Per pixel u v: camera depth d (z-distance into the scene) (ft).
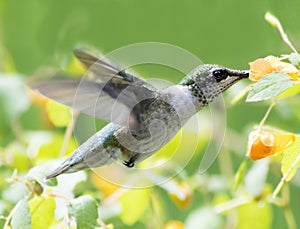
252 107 37.93
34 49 45.60
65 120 32.22
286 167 22.57
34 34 45.60
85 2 44.62
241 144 35.73
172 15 43.34
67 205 23.00
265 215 31.78
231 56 41.98
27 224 22.66
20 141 35.01
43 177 24.03
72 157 24.27
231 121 38.50
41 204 24.23
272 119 35.27
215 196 34.55
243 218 31.91
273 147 22.34
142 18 44.11
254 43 41.34
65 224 22.77
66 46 43.55
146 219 32.58
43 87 21.77
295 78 21.63
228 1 41.57
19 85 35.06
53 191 24.63
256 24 41.16
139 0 44.06
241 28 41.37
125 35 44.34
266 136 22.35
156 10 43.80
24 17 46.60
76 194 25.76
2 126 35.04
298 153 22.44
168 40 43.57
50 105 31.96
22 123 40.73
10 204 26.13
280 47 39.55
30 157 33.09
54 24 45.32
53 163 25.12
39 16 45.44
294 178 31.30
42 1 45.32
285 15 38.88
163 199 37.55
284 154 22.53
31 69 45.42
